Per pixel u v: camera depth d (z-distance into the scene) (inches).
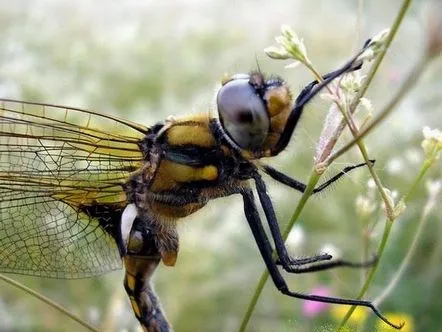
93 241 3.2
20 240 3.2
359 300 2.4
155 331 3.3
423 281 3.8
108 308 4.0
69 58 6.3
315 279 4.0
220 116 2.6
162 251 3.1
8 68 5.8
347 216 4.3
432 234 3.8
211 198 2.9
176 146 2.8
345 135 2.6
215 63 6.3
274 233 2.7
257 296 2.4
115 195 3.0
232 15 6.8
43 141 3.0
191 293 4.3
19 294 4.3
